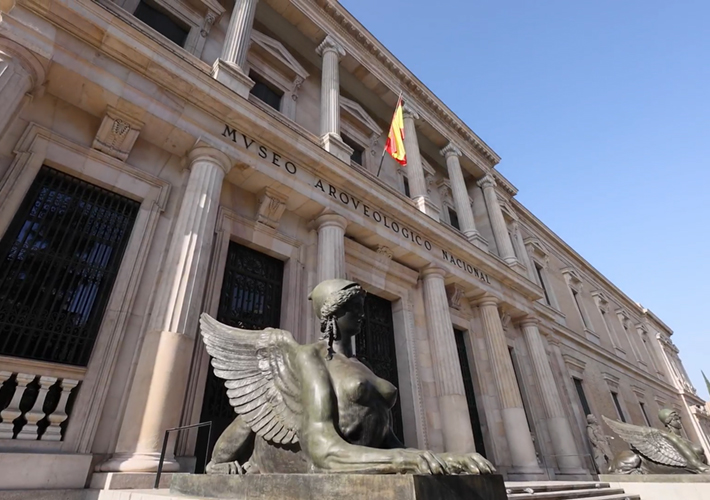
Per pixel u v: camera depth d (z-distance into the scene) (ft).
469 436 34.58
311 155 32.76
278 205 31.53
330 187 34.91
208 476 9.98
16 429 17.08
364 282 37.78
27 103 21.33
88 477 17.02
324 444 7.93
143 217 24.41
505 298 52.54
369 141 53.52
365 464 7.17
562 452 47.83
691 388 133.59
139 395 18.69
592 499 24.04
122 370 20.39
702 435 110.42
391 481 6.29
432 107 61.11
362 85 53.98
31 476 15.61
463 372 45.55
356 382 8.96
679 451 26.48
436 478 6.31
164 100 25.73
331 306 10.34
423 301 42.98
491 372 46.52
